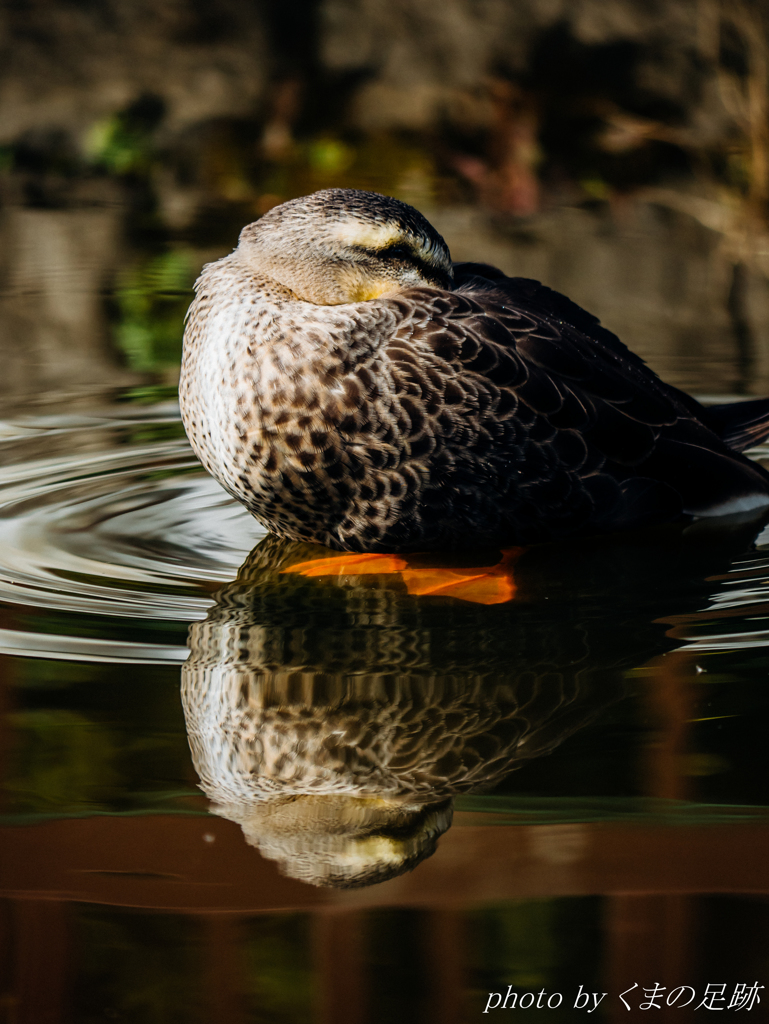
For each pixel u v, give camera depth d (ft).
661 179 65.57
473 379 22.44
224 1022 11.60
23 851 14.02
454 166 67.56
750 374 36.73
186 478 28.63
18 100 71.31
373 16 74.02
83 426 32.42
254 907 13.17
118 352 39.83
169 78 72.95
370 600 21.72
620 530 24.82
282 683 18.45
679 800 14.94
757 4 65.72
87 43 73.15
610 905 13.08
